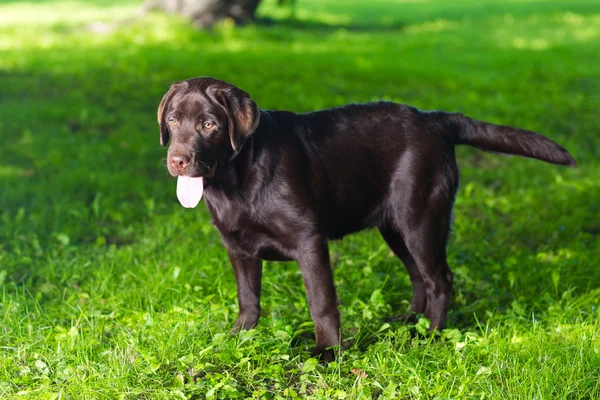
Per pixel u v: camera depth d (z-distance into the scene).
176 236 6.52
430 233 4.70
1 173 8.16
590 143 10.10
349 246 6.35
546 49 18.16
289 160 4.26
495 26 23.73
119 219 6.95
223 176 4.14
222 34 17.84
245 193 4.18
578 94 12.78
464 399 3.82
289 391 3.94
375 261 5.97
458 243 6.56
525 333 4.60
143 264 5.84
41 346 4.39
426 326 4.59
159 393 3.93
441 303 4.77
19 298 5.11
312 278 4.29
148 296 5.16
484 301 5.25
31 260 5.91
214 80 4.08
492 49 18.22
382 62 15.52
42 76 12.78
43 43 16.27
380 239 6.45
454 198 4.84
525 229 6.97
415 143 4.64
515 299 5.38
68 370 4.09
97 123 10.24
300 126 4.46
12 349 4.42
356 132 4.57
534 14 27.02
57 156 8.73
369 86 12.98
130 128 10.01
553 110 11.59
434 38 20.42
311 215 4.26
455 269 5.75
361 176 4.55
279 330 4.47
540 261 6.07
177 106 4.00
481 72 14.88
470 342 4.48
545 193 7.98
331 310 4.32
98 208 7.08
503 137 4.83
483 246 6.42
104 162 8.63
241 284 4.66
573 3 31.00
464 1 33.31
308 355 4.43
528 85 13.50
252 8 19.52
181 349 4.36
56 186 7.69
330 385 4.05
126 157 8.94
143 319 4.72
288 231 4.24
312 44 18.00
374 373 4.14
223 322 4.79
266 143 4.22
